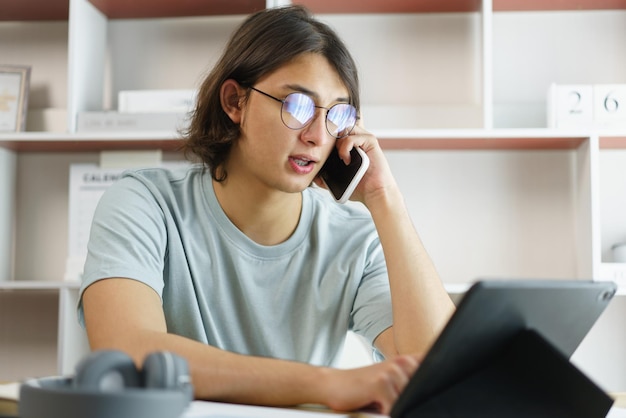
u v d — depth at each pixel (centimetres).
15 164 296
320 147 135
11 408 80
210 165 148
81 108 272
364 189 148
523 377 80
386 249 139
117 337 106
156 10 288
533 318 79
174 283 143
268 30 137
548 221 281
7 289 271
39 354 294
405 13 287
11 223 294
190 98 268
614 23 284
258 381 94
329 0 277
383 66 287
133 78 295
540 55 285
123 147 279
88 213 278
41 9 290
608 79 283
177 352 99
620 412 98
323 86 134
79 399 65
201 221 148
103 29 290
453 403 77
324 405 95
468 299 70
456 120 278
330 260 153
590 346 278
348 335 180
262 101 135
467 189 284
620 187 280
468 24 286
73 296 263
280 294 149
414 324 129
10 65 289
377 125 280
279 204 146
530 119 280
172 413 67
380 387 88
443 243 283
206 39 295
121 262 123
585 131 254
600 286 83
